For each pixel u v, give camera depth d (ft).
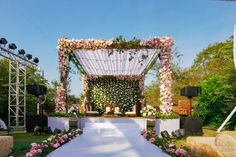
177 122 38.29
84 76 54.08
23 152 23.52
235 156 15.76
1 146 20.77
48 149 22.21
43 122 38.91
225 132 16.96
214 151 16.84
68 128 37.78
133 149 24.67
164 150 23.11
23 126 50.42
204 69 83.82
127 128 38.58
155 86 79.05
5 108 58.13
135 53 39.81
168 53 38.60
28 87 39.27
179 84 76.95
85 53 41.29
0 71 59.11
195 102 49.39
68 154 22.18
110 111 51.75
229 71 43.06
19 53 46.50
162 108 38.93
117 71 54.08
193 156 19.47
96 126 39.06
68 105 40.29
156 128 37.76
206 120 47.60
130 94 54.75
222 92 44.83
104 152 23.24
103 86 55.06
